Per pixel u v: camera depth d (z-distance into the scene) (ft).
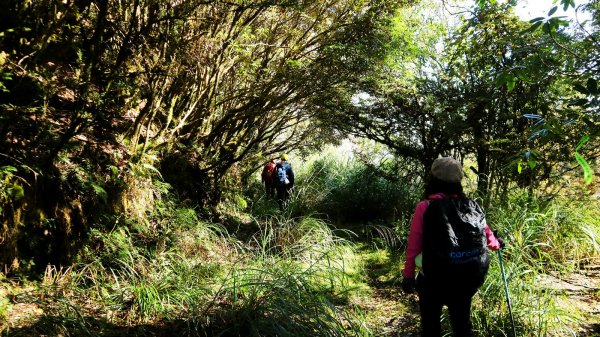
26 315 12.41
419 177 31.53
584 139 7.19
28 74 14.02
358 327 13.01
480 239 9.73
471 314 12.85
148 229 19.43
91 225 16.71
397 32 26.27
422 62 28.43
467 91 25.22
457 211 9.78
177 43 19.04
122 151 18.85
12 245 14.05
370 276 19.77
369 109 29.01
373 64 26.45
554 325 12.63
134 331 12.84
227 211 30.09
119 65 16.60
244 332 12.89
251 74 27.45
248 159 34.86
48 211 15.19
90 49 15.93
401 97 27.66
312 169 44.39
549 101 21.68
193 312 13.42
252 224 28.89
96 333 12.28
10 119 13.92
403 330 13.97
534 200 21.57
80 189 16.39
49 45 15.99
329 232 23.22
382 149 33.19
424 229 9.90
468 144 25.77
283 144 37.81
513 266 14.39
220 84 27.17
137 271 16.25
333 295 16.42
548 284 15.71
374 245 24.67
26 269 14.39
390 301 16.51
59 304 13.38
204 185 28.30
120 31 17.84
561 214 20.25
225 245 21.45
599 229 19.95
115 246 16.58
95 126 17.94
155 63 18.94
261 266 17.88
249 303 13.75
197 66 22.33
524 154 10.28
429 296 10.11
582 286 16.03
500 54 22.82
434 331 10.28
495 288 13.52
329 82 27.81
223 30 23.81
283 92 29.55
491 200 22.43
